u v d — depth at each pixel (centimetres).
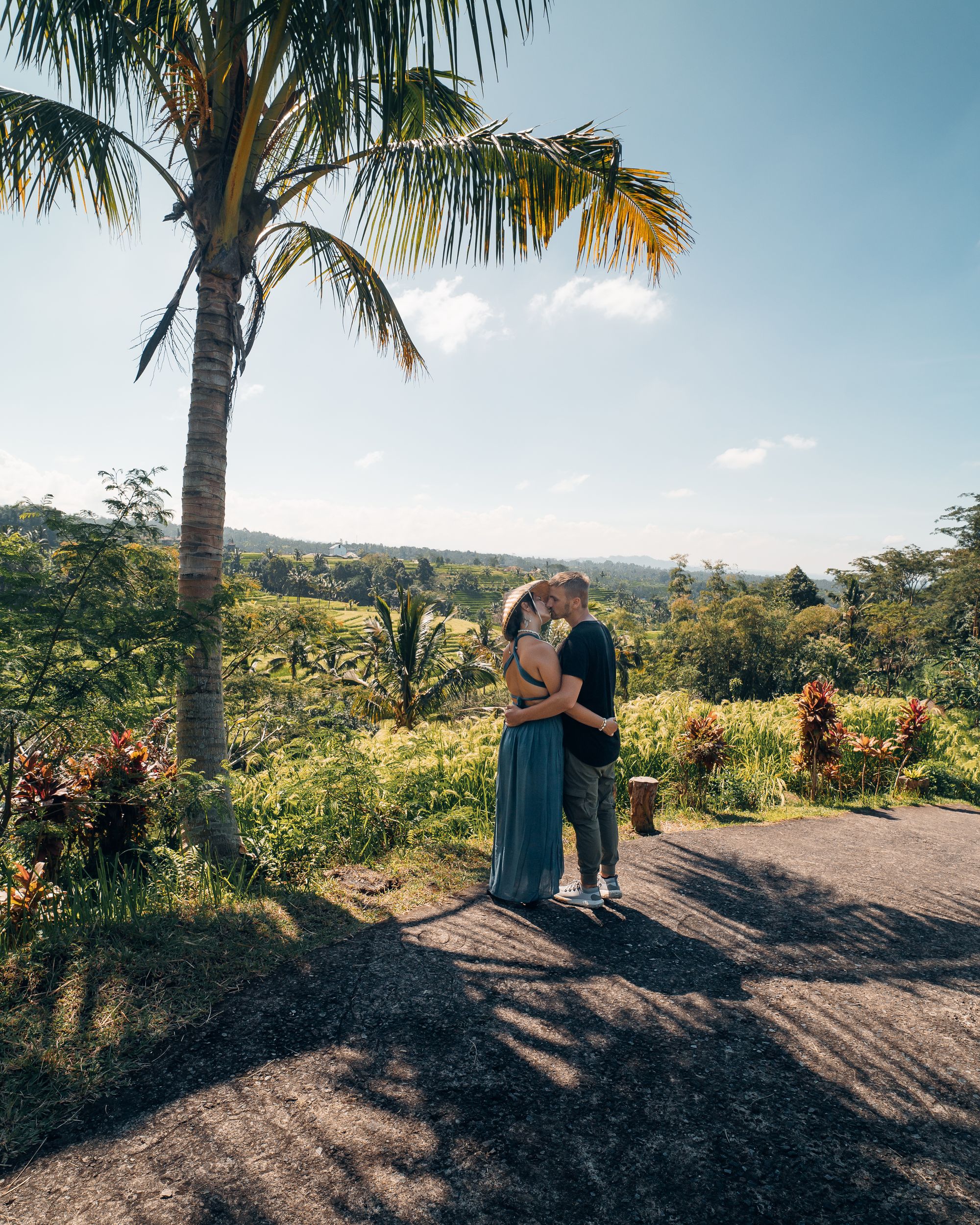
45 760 351
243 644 823
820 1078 207
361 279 526
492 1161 169
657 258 584
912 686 2341
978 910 369
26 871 296
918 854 486
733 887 390
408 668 2012
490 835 493
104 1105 185
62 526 319
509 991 255
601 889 358
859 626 5566
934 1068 213
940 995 264
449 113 548
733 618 4475
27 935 276
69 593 326
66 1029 214
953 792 744
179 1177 160
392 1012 238
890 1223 151
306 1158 168
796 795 694
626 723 855
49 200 447
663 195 538
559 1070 207
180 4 414
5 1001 226
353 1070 204
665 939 309
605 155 499
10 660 307
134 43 409
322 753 645
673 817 571
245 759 683
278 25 373
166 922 293
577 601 328
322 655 1908
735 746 812
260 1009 238
